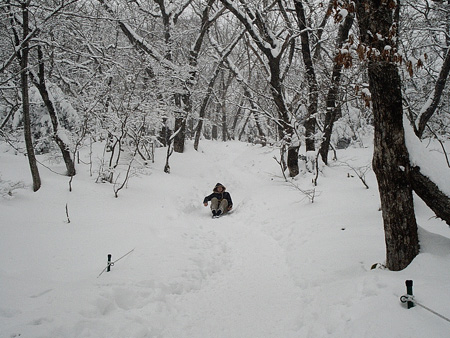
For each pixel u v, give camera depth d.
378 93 3.22
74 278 3.98
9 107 11.62
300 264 4.61
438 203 3.14
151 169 11.52
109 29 11.20
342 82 8.51
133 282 3.88
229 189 12.18
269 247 5.75
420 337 2.29
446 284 2.78
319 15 11.12
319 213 6.41
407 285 2.63
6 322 2.78
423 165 3.21
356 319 2.80
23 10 6.41
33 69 8.18
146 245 5.29
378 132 3.31
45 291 3.44
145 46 11.85
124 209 7.07
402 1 7.93
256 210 8.12
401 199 3.29
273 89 10.03
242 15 9.58
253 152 17.02
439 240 3.35
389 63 3.14
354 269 3.93
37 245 4.68
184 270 4.52
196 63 14.77
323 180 9.05
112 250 4.92
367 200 6.57
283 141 10.09
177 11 14.73
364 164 9.81
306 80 10.20
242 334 3.20
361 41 3.31
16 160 9.16
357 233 4.99
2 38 8.22
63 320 2.89
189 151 16.28
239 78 13.32
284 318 3.44
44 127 10.58
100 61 9.02
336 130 13.61
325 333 2.89
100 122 9.16
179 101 14.48
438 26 8.35
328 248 4.72
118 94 9.37
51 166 9.14
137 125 10.28
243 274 4.74
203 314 3.60
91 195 7.38
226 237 6.61
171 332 3.21
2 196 6.09
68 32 8.95
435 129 9.95
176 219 7.30
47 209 6.21
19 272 3.91
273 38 9.82
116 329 3.00
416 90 9.27
